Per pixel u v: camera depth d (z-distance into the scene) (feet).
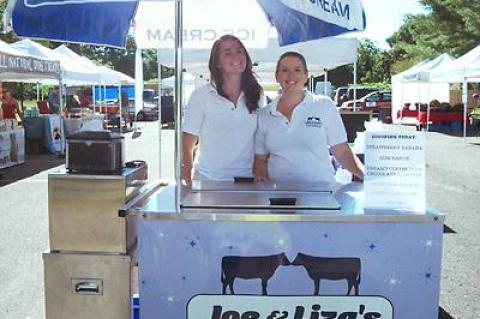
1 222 21.22
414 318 8.07
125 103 77.51
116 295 8.39
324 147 10.16
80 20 9.52
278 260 7.97
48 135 46.09
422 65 66.69
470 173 34.22
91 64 58.39
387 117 78.89
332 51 21.94
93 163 8.31
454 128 70.44
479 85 92.89
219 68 10.32
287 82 9.95
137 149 49.24
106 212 8.25
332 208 8.05
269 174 10.32
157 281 8.11
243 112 10.48
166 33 16.49
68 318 8.49
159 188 10.04
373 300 8.02
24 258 16.56
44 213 22.80
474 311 12.69
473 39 87.35
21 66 34.94
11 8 9.06
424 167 8.00
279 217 7.84
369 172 8.09
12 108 45.70
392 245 7.92
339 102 89.71
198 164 10.82
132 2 9.00
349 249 7.93
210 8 15.80
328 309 8.05
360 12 7.97
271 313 8.09
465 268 15.57
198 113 10.57
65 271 8.39
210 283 8.07
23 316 12.37
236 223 7.90
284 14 9.57
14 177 33.17
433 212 7.99
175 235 8.00
